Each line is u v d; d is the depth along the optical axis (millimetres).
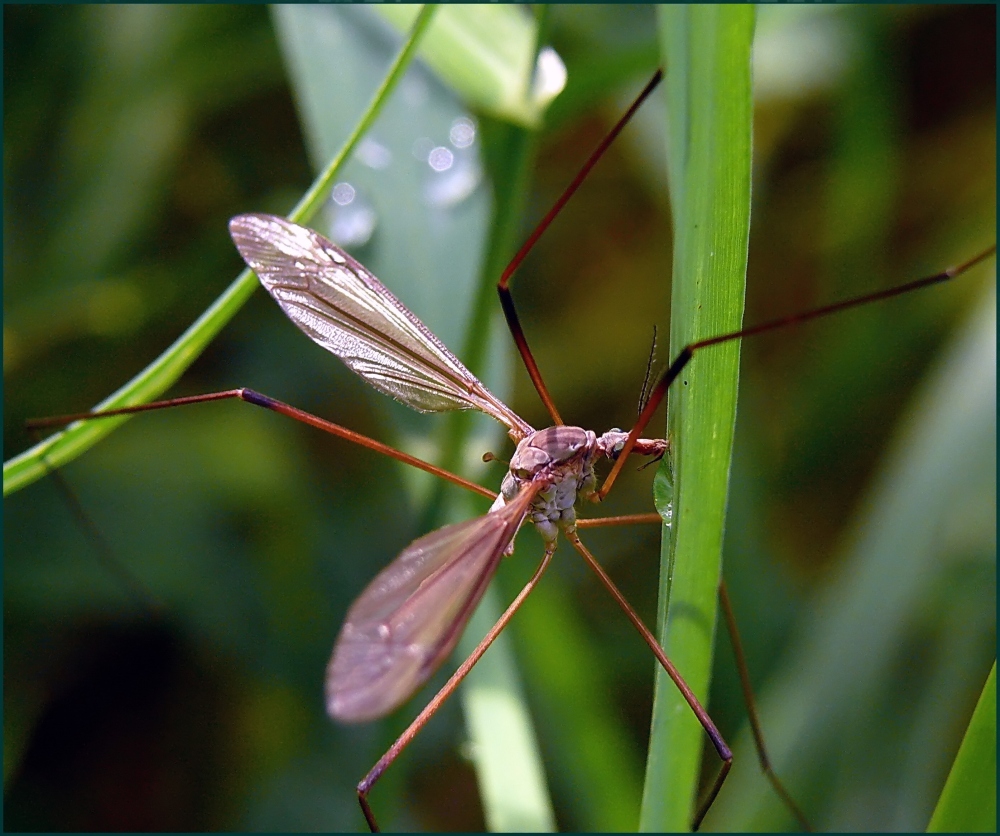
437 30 178
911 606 185
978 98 217
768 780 182
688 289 158
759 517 205
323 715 204
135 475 206
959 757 156
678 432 160
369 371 177
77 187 211
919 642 184
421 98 185
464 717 203
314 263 176
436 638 157
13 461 171
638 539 211
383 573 159
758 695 197
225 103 214
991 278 212
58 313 209
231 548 207
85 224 211
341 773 202
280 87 215
